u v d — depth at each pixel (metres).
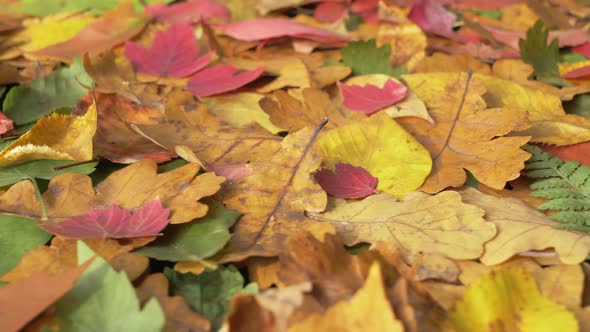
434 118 0.71
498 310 0.54
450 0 0.95
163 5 0.92
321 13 0.93
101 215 0.60
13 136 0.71
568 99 0.77
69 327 0.54
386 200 0.63
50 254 0.58
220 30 0.90
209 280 0.58
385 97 0.74
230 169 0.66
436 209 0.62
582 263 0.59
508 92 0.76
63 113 0.73
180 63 0.80
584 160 0.69
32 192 0.62
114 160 0.66
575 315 0.55
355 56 0.82
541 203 0.65
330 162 0.67
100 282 0.55
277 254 0.59
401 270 0.58
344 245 0.60
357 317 0.51
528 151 0.68
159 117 0.73
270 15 0.94
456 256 0.59
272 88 0.77
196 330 0.54
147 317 0.53
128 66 0.79
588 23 0.93
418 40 0.85
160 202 0.61
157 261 0.61
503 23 0.93
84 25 0.90
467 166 0.67
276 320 0.52
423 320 0.54
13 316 0.53
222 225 0.60
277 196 0.63
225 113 0.74
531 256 0.59
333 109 0.74
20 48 0.86
